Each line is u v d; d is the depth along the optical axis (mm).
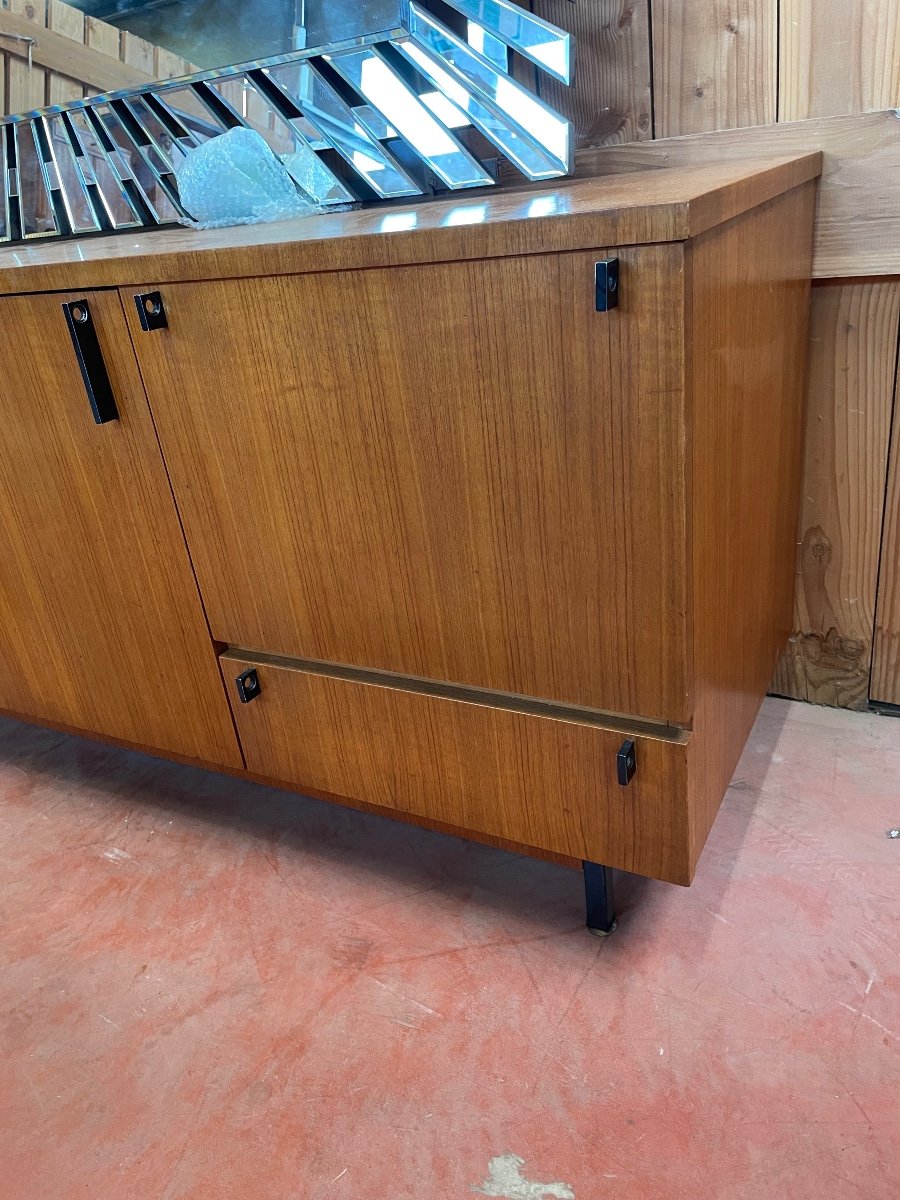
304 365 592
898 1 751
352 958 775
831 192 827
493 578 600
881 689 1023
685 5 826
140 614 813
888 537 949
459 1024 700
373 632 682
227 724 830
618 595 557
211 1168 616
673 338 464
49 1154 639
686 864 628
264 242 567
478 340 521
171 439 685
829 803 891
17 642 929
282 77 841
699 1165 580
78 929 843
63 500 782
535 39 743
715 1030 670
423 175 843
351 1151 615
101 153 969
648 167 894
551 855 740
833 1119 598
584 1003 705
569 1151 598
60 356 698
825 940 737
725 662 677
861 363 893
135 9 936
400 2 764
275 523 677
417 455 583
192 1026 727
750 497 701
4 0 1025
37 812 1030
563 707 639
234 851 931
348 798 804
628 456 509
